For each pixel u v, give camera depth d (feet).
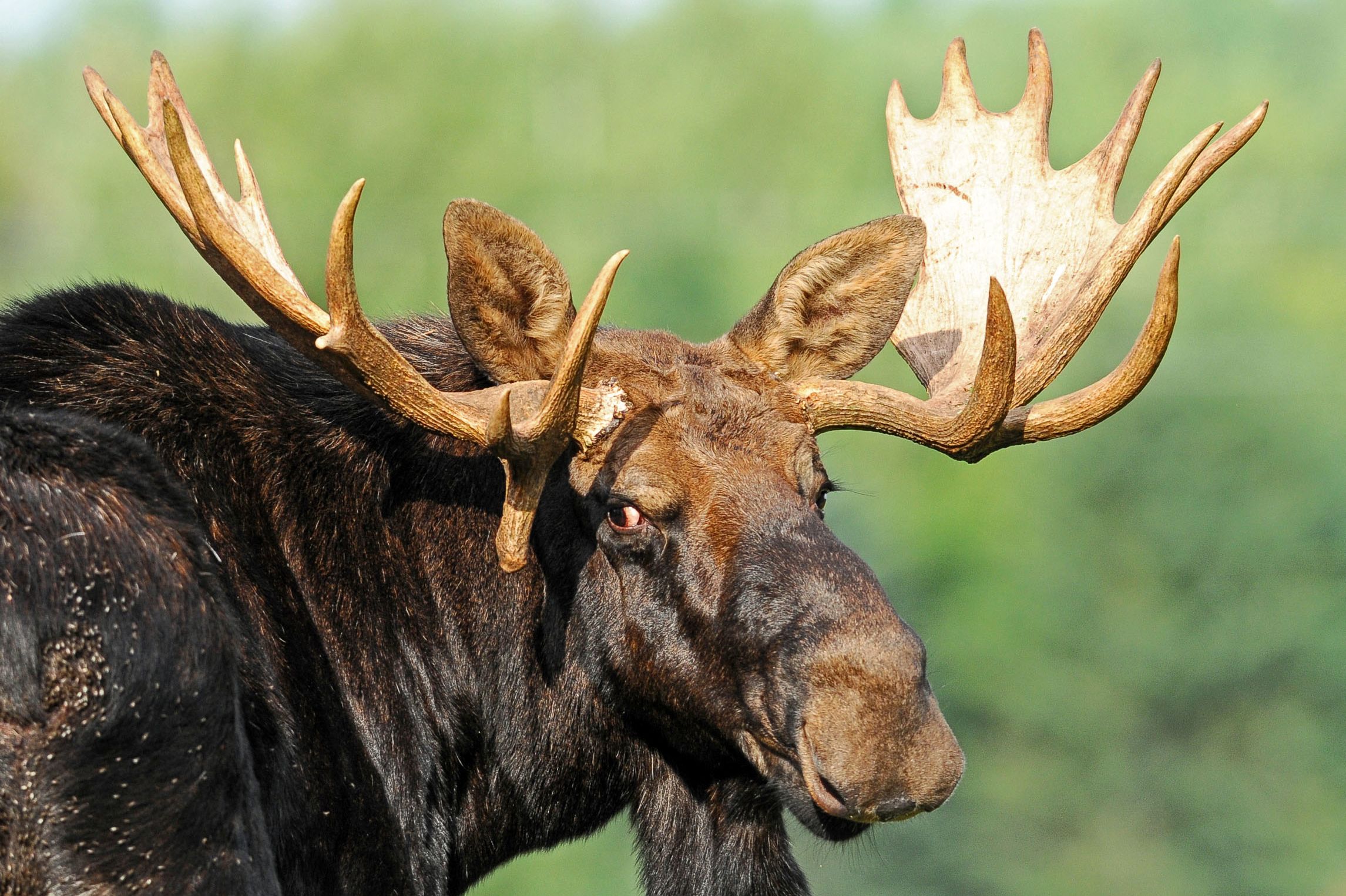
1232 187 505.66
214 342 52.54
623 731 55.16
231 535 49.16
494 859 57.00
